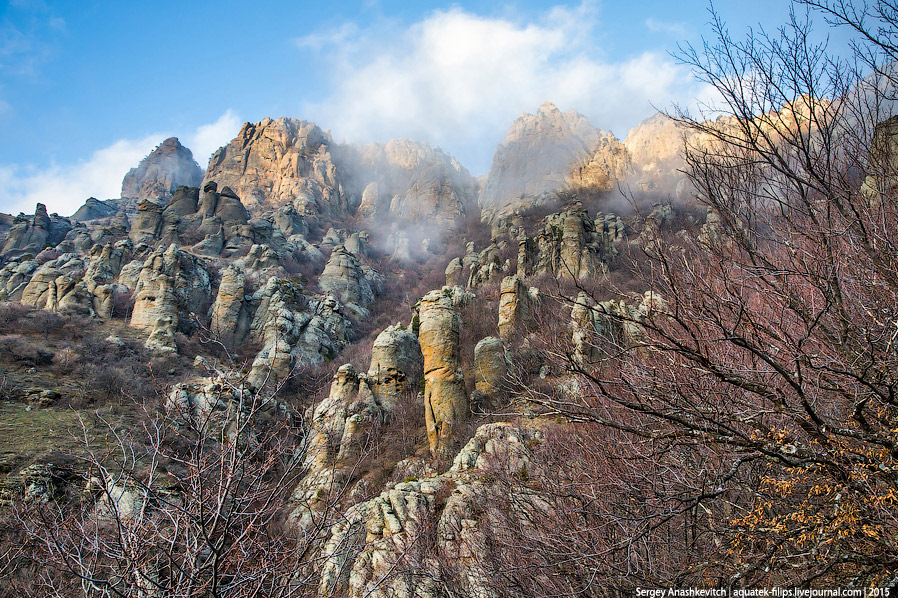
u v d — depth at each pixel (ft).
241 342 216.74
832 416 23.80
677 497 23.36
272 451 26.71
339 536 51.83
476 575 43.47
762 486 25.20
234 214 344.69
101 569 23.03
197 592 20.83
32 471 86.89
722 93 23.63
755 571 23.47
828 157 21.79
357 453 104.88
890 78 22.15
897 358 20.54
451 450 99.45
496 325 162.30
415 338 154.40
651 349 25.54
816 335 22.79
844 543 21.75
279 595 23.24
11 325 184.03
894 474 20.24
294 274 308.19
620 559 27.84
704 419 21.38
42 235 322.34
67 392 141.28
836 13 22.30
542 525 37.32
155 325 206.28
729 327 23.80
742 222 23.36
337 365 207.10
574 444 42.57
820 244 21.52
